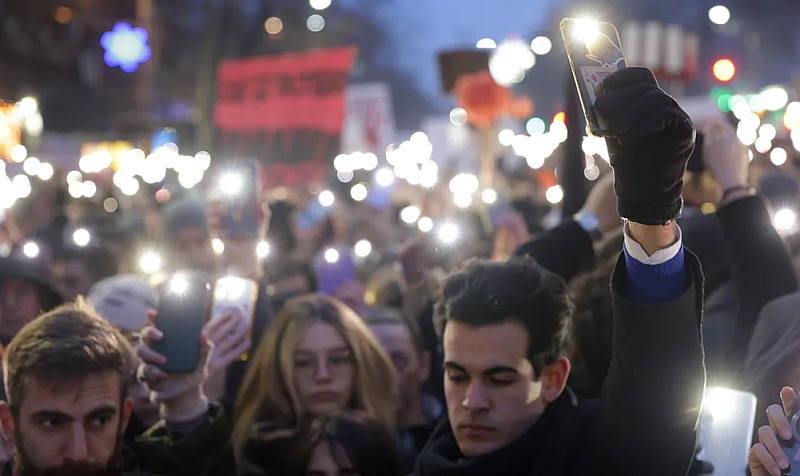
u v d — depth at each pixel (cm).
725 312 355
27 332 243
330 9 3344
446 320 226
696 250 366
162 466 275
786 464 199
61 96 2436
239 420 346
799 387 268
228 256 443
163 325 278
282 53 2755
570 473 210
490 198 539
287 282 533
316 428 315
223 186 448
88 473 238
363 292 557
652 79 168
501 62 852
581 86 175
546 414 222
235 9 1792
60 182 1138
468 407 219
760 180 520
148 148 1593
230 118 1102
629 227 184
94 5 2552
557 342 222
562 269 334
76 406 237
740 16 3566
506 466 217
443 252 645
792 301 283
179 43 2986
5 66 2397
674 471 194
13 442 245
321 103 1055
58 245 645
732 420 233
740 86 2189
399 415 438
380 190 819
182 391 278
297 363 353
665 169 167
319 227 750
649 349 187
